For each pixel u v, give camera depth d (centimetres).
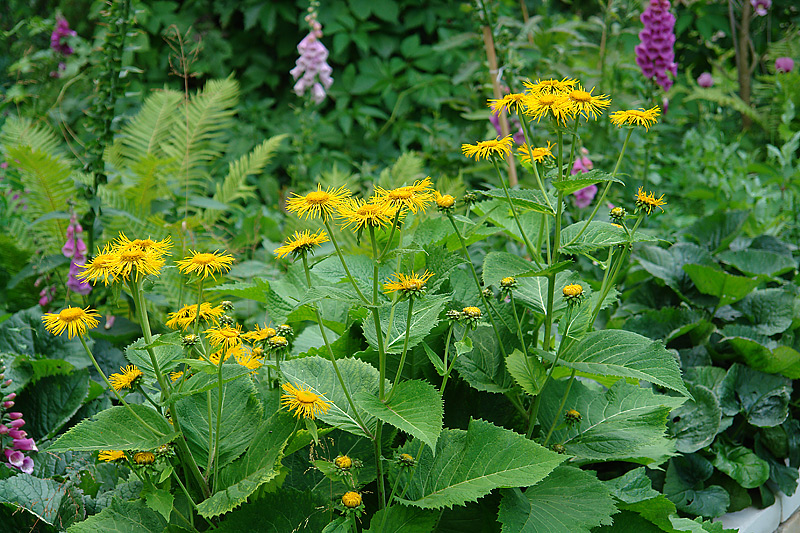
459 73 410
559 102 150
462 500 146
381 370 141
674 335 275
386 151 592
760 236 345
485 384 180
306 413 139
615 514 181
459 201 368
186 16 615
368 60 621
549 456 148
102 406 231
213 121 393
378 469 150
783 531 255
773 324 287
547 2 514
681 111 573
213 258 136
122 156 416
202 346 145
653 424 178
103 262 129
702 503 230
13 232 343
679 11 631
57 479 189
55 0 543
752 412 261
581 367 163
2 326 243
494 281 167
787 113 470
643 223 365
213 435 158
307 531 149
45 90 452
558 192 158
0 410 192
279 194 457
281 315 173
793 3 652
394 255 133
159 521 151
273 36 629
